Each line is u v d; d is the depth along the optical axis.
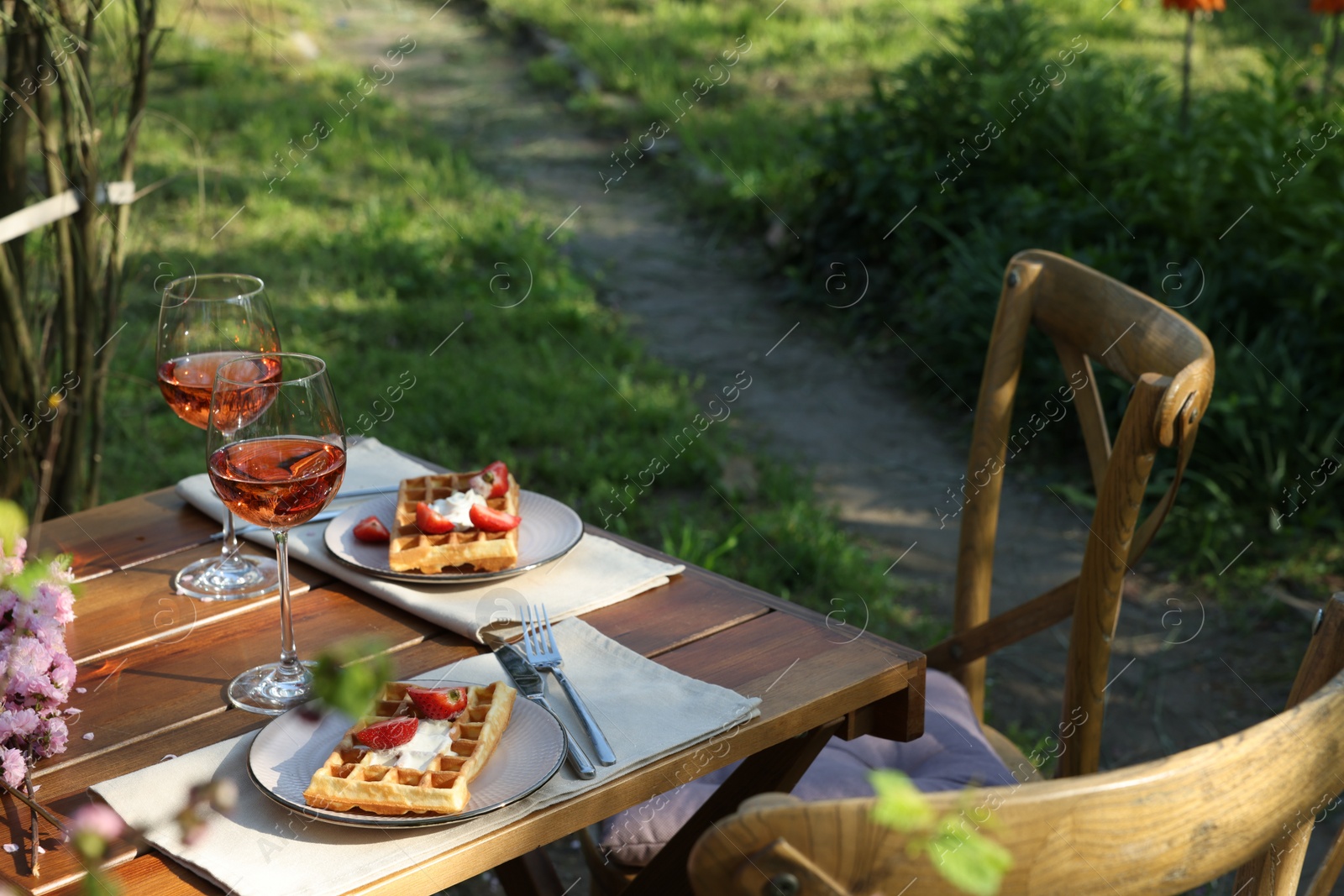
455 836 0.98
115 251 2.66
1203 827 0.76
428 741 1.06
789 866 0.69
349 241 6.13
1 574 1.11
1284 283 4.32
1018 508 4.00
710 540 3.65
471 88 9.62
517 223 6.51
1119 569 1.60
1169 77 7.25
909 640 3.23
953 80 5.79
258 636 1.35
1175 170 4.64
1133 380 1.72
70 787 1.07
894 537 3.81
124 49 2.62
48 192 2.51
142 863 0.96
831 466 4.25
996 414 1.93
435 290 5.66
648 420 4.45
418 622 1.37
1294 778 0.79
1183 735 2.87
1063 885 0.73
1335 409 3.85
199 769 1.07
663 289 5.87
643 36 10.32
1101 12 9.30
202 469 3.93
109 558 1.56
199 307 1.54
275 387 1.19
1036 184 5.32
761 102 8.27
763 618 1.39
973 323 4.67
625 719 1.15
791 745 1.30
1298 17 9.07
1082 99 5.41
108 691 1.23
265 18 10.62
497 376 4.74
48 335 2.63
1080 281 1.83
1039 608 1.84
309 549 1.52
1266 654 3.18
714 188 6.93
